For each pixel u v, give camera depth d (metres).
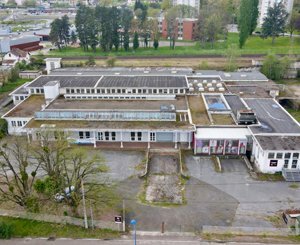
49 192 44.12
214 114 66.56
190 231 40.38
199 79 88.31
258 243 37.75
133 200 46.81
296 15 146.38
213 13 146.88
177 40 158.50
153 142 62.97
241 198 46.97
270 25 139.50
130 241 38.38
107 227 40.50
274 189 49.00
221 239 38.59
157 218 42.88
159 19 167.88
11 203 46.00
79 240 38.59
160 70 96.38
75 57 128.88
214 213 43.84
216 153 58.81
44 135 53.69
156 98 76.00
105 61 121.44
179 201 46.56
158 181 51.69
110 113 64.31
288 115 65.38
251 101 73.31
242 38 133.12
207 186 50.00
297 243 37.72
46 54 134.75
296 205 45.31
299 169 52.28
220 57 123.25
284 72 105.50
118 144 62.50
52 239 38.81
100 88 76.62
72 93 77.31
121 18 138.38
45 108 68.25
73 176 44.41
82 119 64.75
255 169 54.69
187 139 62.53
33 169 54.78
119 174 53.38
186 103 72.19
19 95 80.56
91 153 59.44
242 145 57.81
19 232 39.91
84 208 39.91
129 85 77.94
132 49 140.50
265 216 43.16
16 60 119.94
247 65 114.44
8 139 64.75
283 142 54.03
